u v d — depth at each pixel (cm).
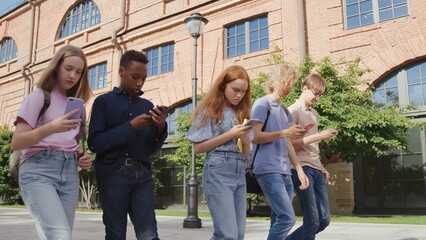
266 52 1547
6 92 2706
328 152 1121
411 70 1276
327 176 404
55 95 262
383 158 1270
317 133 379
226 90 299
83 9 2381
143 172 294
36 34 2608
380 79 1320
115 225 278
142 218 287
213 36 1720
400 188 1230
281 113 362
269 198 334
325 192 395
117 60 2055
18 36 2742
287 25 1502
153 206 296
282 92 366
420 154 1217
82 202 1969
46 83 257
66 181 254
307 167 382
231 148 292
